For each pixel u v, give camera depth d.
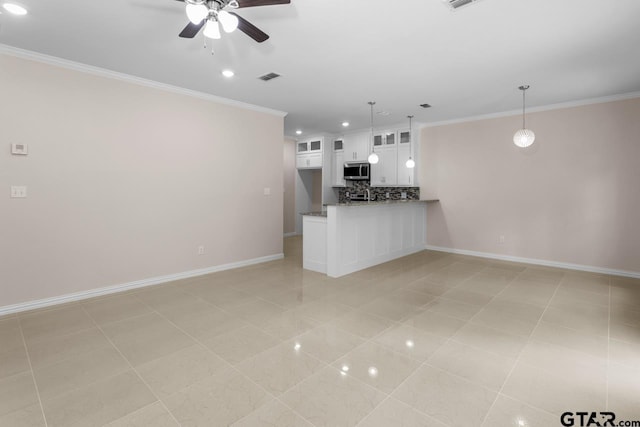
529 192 5.24
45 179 3.27
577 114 4.77
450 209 6.15
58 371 2.18
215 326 2.88
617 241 4.54
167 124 4.12
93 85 3.53
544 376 2.12
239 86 4.14
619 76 3.74
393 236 5.60
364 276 4.51
